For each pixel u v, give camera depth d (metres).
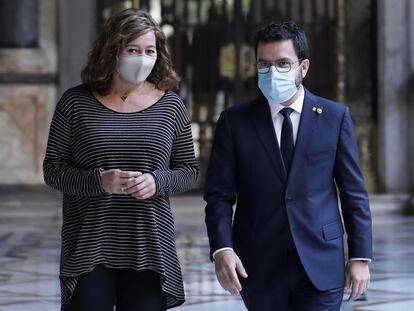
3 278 12.26
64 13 20.02
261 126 5.92
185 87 21.33
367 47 21.03
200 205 19.98
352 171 5.91
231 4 21.30
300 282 5.85
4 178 20.08
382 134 20.64
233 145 5.97
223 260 5.72
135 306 5.73
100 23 20.83
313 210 5.82
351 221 5.88
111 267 5.71
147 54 5.75
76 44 20.06
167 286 5.80
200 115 21.36
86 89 5.91
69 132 5.84
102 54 5.74
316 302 5.80
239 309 10.09
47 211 19.77
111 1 20.94
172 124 5.93
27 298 10.82
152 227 5.73
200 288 11.44
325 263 5.80
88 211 5.71
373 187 20.81
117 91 5.89
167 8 21.19
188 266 13.26
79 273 5.65
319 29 21.25
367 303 10.45
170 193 5.79
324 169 5.89
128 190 5.49
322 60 21.25
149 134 5.79
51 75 20.08
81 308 5.68
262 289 5.89
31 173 20.09
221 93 21.34
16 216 19.72
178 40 21.25
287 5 21.25
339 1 20.92
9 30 20.05
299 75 5.81
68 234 5.77
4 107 20.06
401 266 13.21
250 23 21.19
